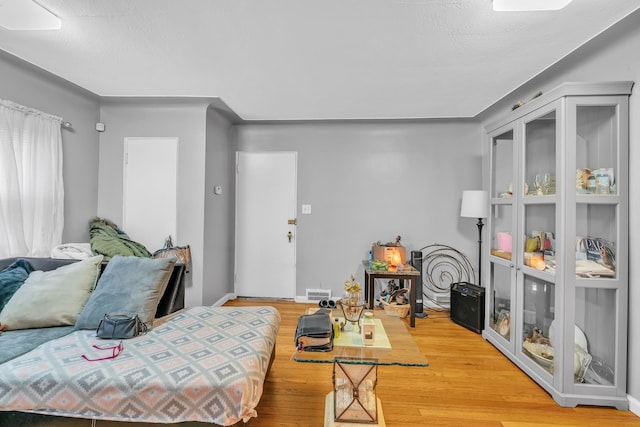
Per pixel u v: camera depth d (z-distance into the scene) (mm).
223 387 1338
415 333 3080
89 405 1327
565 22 1822
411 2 1655
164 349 1592
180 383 1335
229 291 4109
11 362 1447
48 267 2195
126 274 2004
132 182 3389
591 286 1932
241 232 4117
